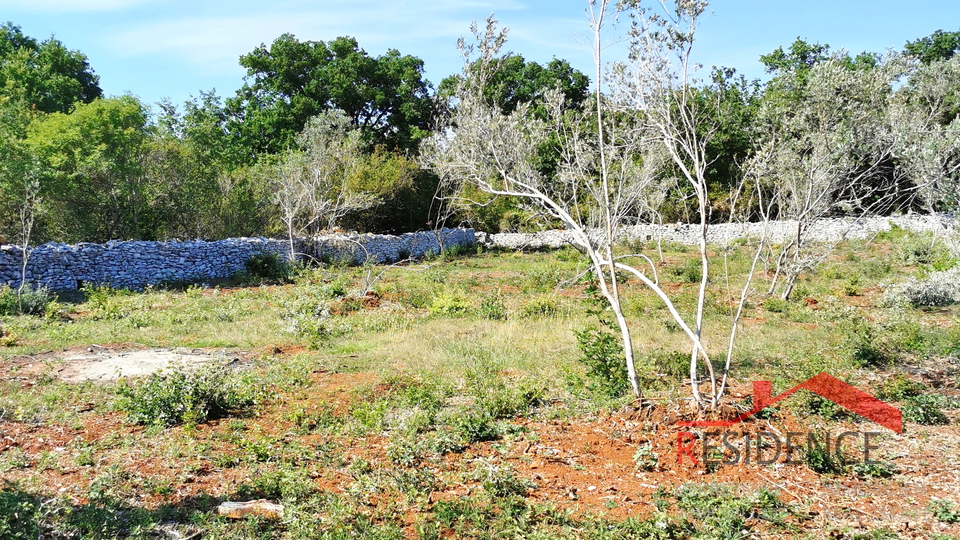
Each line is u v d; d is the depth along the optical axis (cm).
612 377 1047
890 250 2895
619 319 978
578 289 2241
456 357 1304
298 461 796
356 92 4716
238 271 2652
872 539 623
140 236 2827
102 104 2684
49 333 1481
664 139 977
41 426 888
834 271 2420
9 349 1323
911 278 1911
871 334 1313
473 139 1056
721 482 746
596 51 957
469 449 852
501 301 1955
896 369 1216
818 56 4094
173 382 955
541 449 845
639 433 884
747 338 1453
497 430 902
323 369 1240
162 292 2139
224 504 664
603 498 714
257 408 992
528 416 968
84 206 2642
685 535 635
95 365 1223
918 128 1797
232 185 3152
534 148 1110
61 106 4053
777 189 1830
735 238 3606
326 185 3234
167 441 846
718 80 994
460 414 941
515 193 1047
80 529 599
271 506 665
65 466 759
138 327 1597
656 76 947
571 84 4766
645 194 2239
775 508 684
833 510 686
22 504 613
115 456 792
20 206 2369
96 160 2542
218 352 1360
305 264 2841
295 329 1552
